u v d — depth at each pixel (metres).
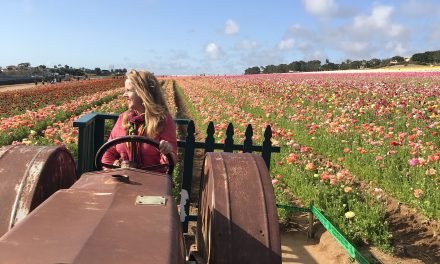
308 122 13.44
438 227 6.44
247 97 25.91
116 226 2.57
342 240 5.22
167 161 4.27
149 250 2.34
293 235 6.59
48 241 2.33
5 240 2.32
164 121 4.47
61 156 4.26
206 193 3.99
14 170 3.73
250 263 3.32
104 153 4.30
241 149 5.64
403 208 7.19
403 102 15.19
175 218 2.82
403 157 9.24
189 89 38.25
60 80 95.88
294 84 32.19
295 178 8.26
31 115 14.81
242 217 3.47
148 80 4.48
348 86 27.97
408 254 5.80
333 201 6.88
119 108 18.14
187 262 3.74
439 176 7.66
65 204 2.85
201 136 15.16
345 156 9.71
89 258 2.17
